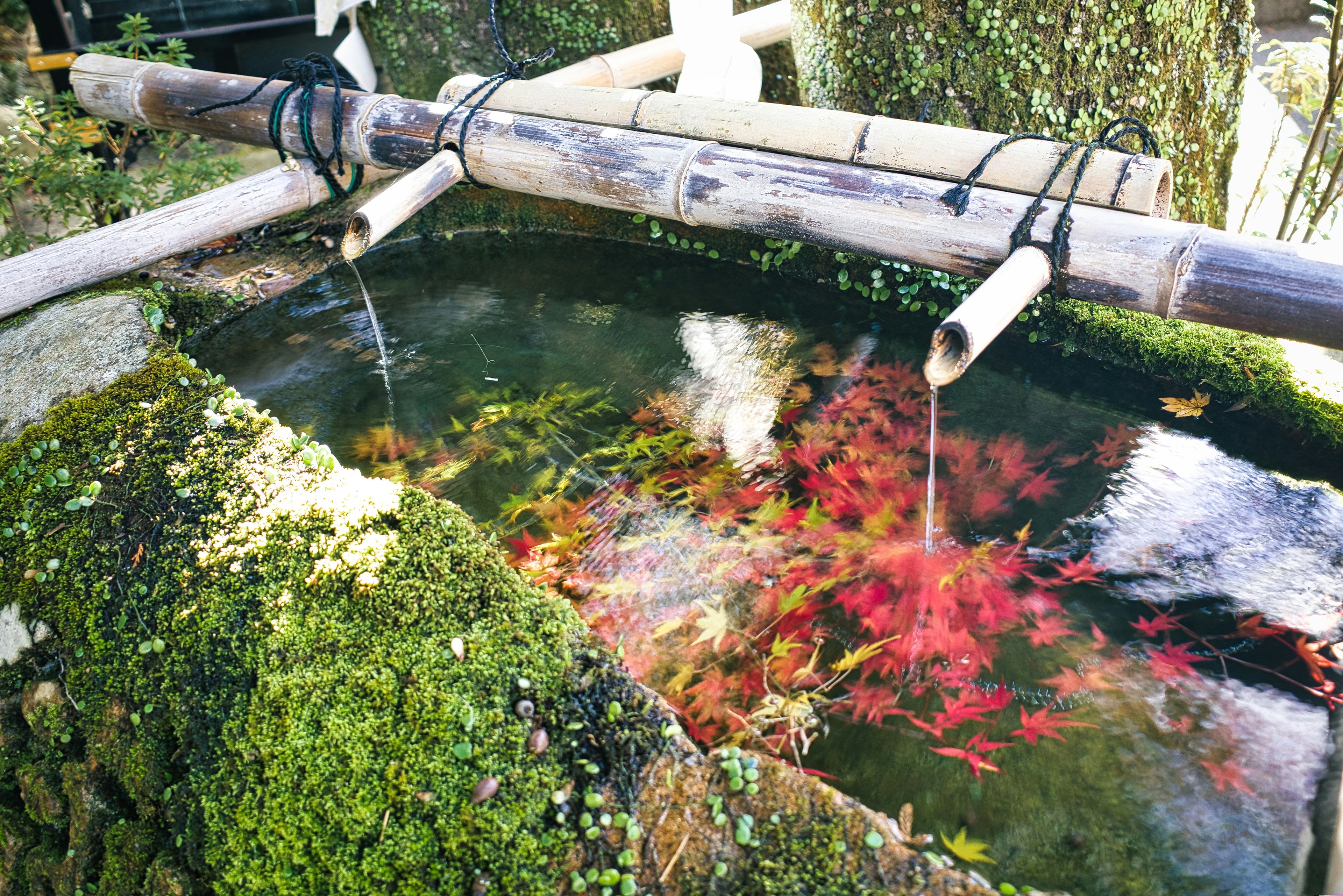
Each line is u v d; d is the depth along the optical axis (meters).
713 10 3.77
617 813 1.69
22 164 4.37
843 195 2.87
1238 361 2.93
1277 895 1.71
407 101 3.73
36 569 2.33
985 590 2.39
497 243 4.38
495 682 1.85
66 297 3.52
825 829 1.66
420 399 3.31
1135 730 2.03
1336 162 3.70
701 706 2.12
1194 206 3.65
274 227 4.24
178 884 1.77
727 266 4.04
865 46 3.48
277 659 1.95
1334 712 2.03
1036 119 3.35
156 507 2.36
